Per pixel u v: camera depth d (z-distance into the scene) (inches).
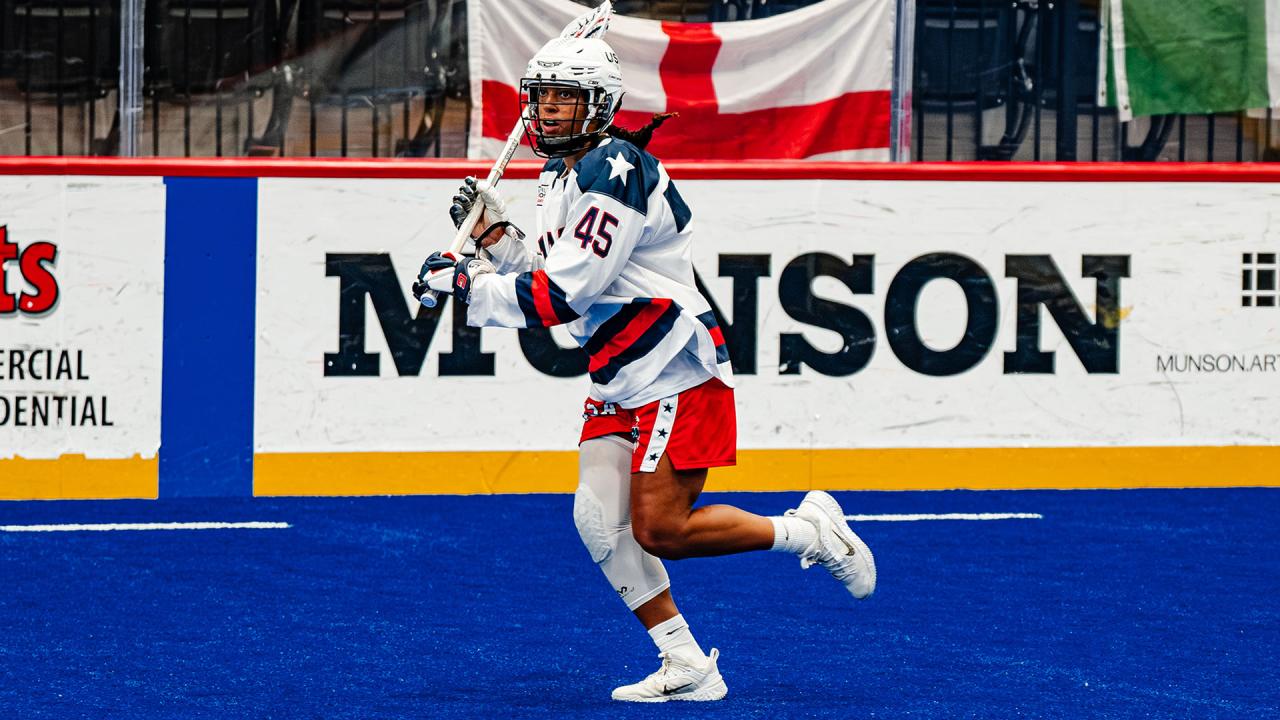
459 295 334.3
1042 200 631.2
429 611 442.3
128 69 646.5
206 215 601.9
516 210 609.3
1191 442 643.5
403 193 608.7
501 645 406.3
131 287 600.4
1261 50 676.1
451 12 659.4
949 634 418.0
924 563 506.0
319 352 610.2
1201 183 635.5
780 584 475.8
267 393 609.9
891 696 359.6
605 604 452.1
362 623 427.8
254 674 376.5
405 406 615.2
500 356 617.9
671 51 664.4
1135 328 639.1
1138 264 636.7
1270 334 642.8
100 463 604.4
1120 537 547.2
